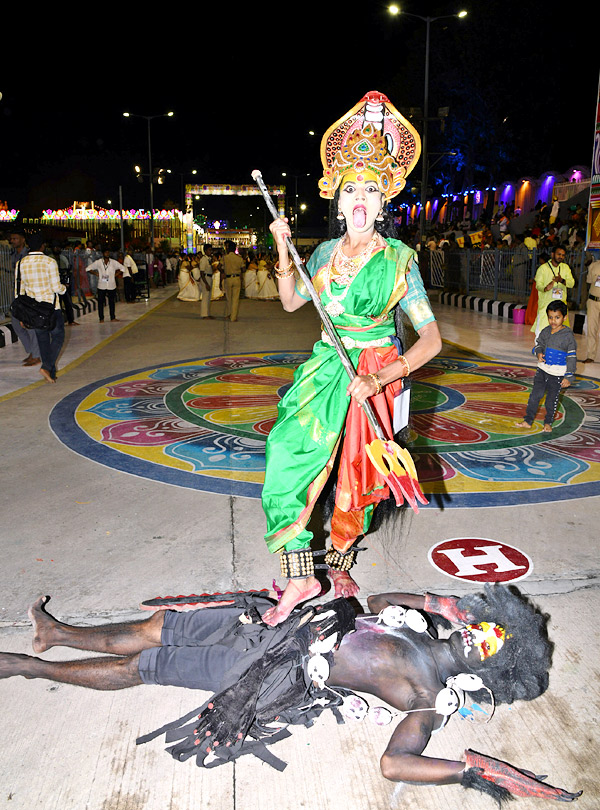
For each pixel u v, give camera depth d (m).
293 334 14.17
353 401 3.02
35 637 2.92
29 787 2.34
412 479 2.85
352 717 2.56
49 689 2.84
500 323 15.88
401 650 2.53
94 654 3.04
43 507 4.62
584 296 13.91
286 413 2.97
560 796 2.26
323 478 2.93
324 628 2.57
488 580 3.68
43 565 3.80
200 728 2.47
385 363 3.06
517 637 2.47
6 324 11.95
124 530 4.27
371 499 3.14
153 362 10.48
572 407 7.71
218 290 22.66
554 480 5.29
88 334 13.56
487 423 6.97
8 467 5.43
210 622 2.81
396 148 3.07
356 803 2.32
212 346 12.29
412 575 3.73
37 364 9.88
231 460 5.68
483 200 34.69
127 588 3.56
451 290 22.75
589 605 3.45
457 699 2.38
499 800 2.25
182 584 3.60
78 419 6.94
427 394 8.29
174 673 2.68
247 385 8.78
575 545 4.13
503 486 5.13
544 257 10.57
